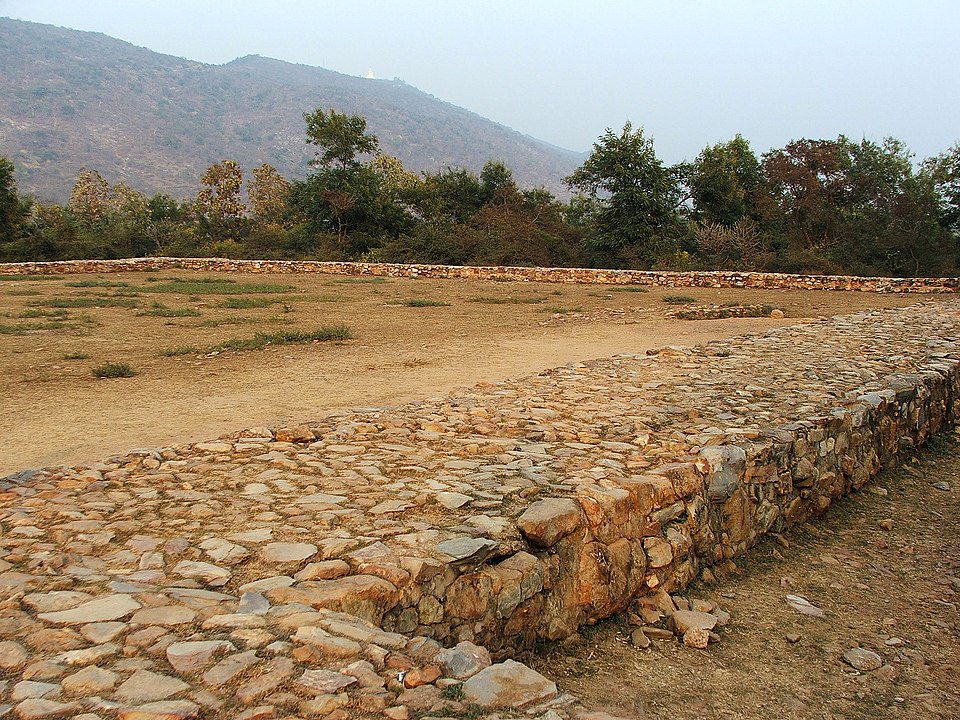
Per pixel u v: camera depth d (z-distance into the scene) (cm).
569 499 358
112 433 609
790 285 2444
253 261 3212
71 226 4006
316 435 512
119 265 3095
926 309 1509
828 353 881
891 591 425
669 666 327
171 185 18125
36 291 2069
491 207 3769
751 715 295
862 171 3597
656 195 3331
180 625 240
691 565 411
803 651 349
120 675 208
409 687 219
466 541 316
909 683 325
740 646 351
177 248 3781
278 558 297
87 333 1230
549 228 3759
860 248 2736
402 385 813
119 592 263
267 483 399
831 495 556
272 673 214
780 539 484
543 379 720
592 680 311
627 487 384
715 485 436
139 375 866
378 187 3997
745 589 415
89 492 384
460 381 837
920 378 729
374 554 299
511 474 412
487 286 2473
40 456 543
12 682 202
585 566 348
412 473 417
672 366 793
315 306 1719
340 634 239
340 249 3631
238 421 652
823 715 298
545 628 332
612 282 2659
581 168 3422
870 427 619
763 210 3359
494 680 228
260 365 938
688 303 1828
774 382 697
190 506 362
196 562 294
